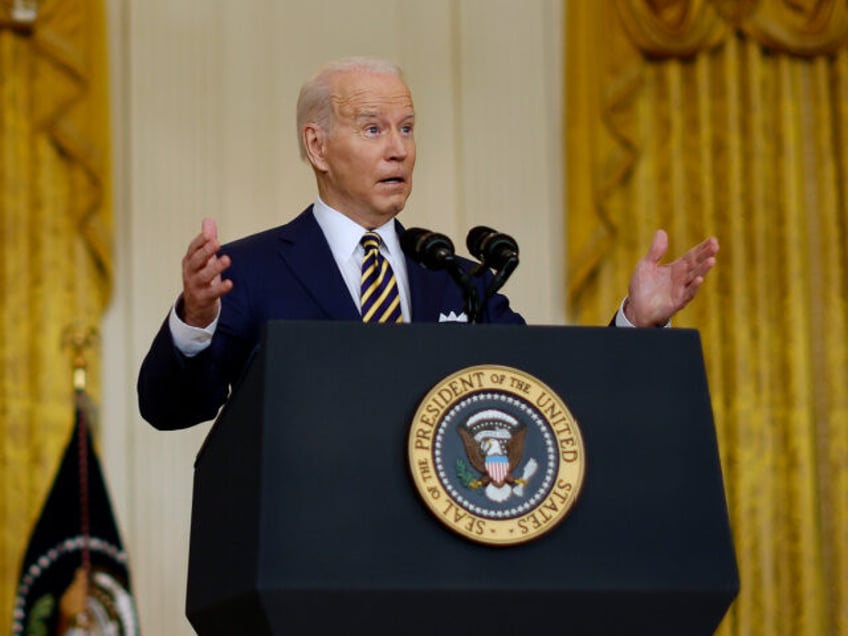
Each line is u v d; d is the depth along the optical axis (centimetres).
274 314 643
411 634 451
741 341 1655
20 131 1531
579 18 1655
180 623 1519
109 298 1539
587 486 472
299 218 682
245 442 478
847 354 1684
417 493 454
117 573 1330
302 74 1644
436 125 1652
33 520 1485
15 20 1527
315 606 445
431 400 462
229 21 1634
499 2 1681
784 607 1633
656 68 1677
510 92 1666
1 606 1464
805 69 1719
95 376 1520
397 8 1675
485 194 1642
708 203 1658
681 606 468
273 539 447
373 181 670
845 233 1695
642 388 485
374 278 654
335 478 456
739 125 1686
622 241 1642
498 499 458
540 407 468
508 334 480
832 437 1667
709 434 484
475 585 451
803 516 1644
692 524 474
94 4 1559
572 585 459
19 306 1516
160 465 1538
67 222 1534
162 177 1582
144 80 1597
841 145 1703
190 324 574
